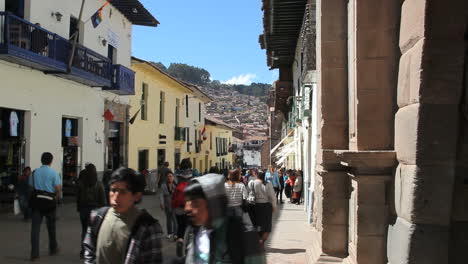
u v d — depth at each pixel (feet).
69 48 51.62
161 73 89.30
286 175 82.69
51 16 50.88
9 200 44.62
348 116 21.03
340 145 21.09
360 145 16.89
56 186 25.43
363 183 16.12
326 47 21.43
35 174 25.27
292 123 77.36
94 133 63.21
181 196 26.43
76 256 26.25
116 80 64.69
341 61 21.29
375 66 16.98
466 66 12.15
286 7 46.44
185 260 9.54
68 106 55.72
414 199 12.33
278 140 151.94
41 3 48.75
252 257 8.71
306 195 53.78
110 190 10.54
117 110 71.51
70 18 56.39
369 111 16.94
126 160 75.15
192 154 129.08
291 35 60.13
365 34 17.02
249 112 528.22
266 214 28.37
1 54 40.42
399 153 14.39
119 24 72.33
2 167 44.21
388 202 15.96
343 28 21.36
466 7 12.10
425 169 12.25
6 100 43.60
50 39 47.67
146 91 86.84
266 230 28.32
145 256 10.05
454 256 12.16
